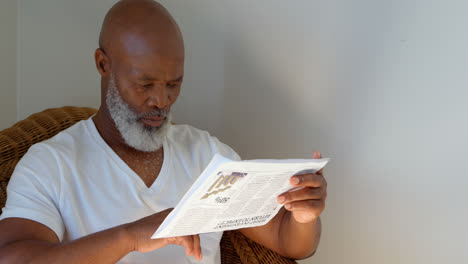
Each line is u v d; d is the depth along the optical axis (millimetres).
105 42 1183
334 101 1605
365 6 1536
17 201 1054
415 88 1513
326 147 1636
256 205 1009
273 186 986
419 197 1549
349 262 1652
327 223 1661
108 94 1196
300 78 1635
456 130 1482
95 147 1210
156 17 1156
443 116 1492
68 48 1696
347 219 1637
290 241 1263
